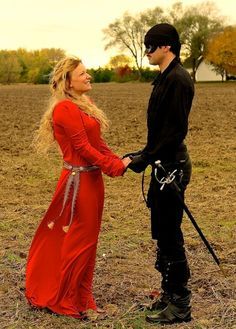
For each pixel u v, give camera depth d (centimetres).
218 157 1188
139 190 878
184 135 397
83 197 441
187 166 420
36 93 5219
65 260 441
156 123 400
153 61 405
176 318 427
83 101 444
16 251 588
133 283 506
